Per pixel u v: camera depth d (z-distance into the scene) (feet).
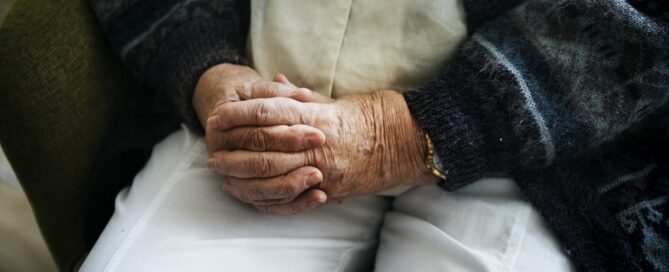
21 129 1.36
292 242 1.40
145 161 1.67
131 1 1.47
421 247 1.39
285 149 1.29
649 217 1.33
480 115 1.32
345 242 1.46
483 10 1.39
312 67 1.41
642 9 1.29
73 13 1.44
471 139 1.31
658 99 1.29
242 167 1.30
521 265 1.32
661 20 1.26
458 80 1.34
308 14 1.40
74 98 1.44
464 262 1.34
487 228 1.37
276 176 1.31
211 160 1.34
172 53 1.45
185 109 1.46
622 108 1.28
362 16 1.39
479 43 1.35
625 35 1.25
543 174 1.39
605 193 1.36
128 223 1.35
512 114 1.29
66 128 1.44
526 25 1.34
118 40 1.49
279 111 1.29
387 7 1.38
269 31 1.43
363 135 1.34
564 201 1.37
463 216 1.40
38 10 1.36
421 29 1.39
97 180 1.59
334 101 1.39
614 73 1.27
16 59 1.32
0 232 2.03
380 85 1.42
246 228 1.38
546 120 1.29
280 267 1.37
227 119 1.30
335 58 1.40
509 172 1.40
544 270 1.32
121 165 1.64
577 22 1.28
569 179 1.38
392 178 1.38
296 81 1.44
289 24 1.41
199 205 1.38
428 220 1.44
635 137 1.42
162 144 1.52
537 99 1.29
